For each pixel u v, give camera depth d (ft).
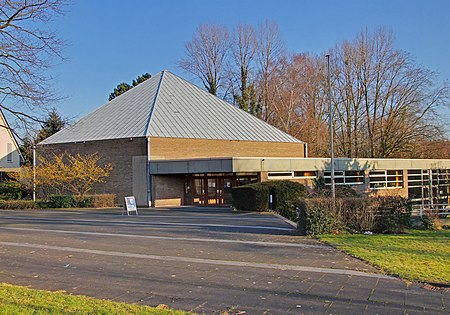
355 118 170.60
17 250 43.01
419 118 154.30
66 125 42.45
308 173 114.11
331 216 51.39
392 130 158.71
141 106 123.95
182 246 43.86
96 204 105.19
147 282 29.43
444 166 149.07
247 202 88.63
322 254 38.47
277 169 105.19
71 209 101.50
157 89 131.03
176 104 127.34
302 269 32.55
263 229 57.16
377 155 164.96
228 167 96.94
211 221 68.59
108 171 112.68
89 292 27.30
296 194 90.07
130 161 109.91
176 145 112.06
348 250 39.70
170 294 26.40
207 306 23.93
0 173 144.56
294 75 181.57
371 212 52.31
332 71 171.53
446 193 147.54
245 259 36.68
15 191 125.90
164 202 108.68
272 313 22.62
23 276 31.91
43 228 61.67
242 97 188.85
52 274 32.45
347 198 53.78
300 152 143.13
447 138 156.76
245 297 25.55
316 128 179.11
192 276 30.91
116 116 122.93
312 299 24.97
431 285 27.71
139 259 37.45
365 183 125.29
